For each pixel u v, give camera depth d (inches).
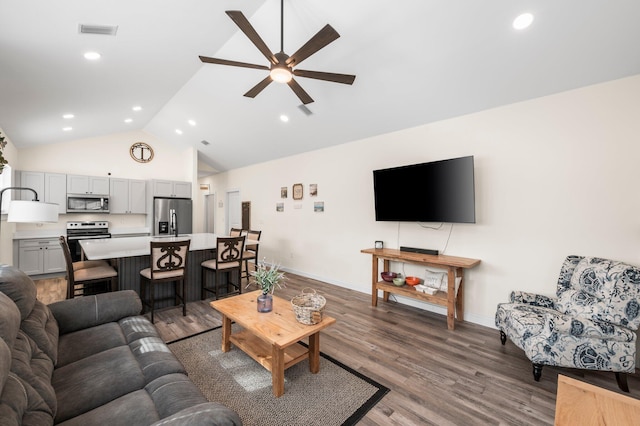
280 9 100.0
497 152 120.6
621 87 94.0
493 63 100.6
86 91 141.4
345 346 105.0
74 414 46.9
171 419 37.5
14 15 79.7
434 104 128.0
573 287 93.5
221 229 313.4
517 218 115.8
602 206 98.0
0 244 163.8
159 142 273.9
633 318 76.7
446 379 85.0
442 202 129.3
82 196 222.8
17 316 50.5
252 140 216.7
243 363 92.4
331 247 192.7
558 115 106.0
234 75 146.3
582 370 90.0
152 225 247.0
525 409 72.6
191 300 152.9
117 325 81.0
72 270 115.7
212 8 96.7
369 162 169.5
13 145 192.1
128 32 98.9
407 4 88.9
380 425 67.0
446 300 120.8
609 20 78.5
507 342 108.3
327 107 153.1
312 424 67.1
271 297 95.3
